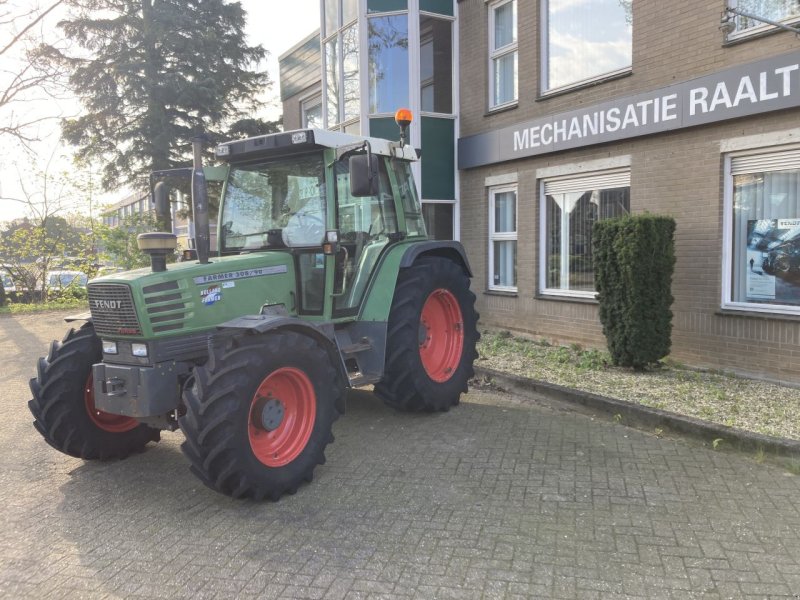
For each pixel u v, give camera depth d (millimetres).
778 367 6020
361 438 4996
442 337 5977
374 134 9703
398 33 9516
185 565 3141
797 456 4184
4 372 8031
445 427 5234
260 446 3896
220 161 5387
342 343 5109
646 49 7027
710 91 6328
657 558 3080
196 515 3709
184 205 19453
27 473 4477
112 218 17250
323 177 4836
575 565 3037
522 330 9047
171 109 18047
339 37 10477
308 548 3270
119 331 3902
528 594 2809
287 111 15664
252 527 3525
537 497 3799
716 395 5633
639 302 6332
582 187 8125
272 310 4484
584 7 7910
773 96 5824
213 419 3529
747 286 6434
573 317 8180
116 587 2959
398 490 3965
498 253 9695
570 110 7930
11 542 3436
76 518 3715
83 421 4418
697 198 6621
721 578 2896
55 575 3080
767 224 6219
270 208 5113
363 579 2963
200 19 18672
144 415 3824
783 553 3100
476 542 3277
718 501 3697
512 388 6352
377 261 5355
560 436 4926
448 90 10039
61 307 16125
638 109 7055
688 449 4570
